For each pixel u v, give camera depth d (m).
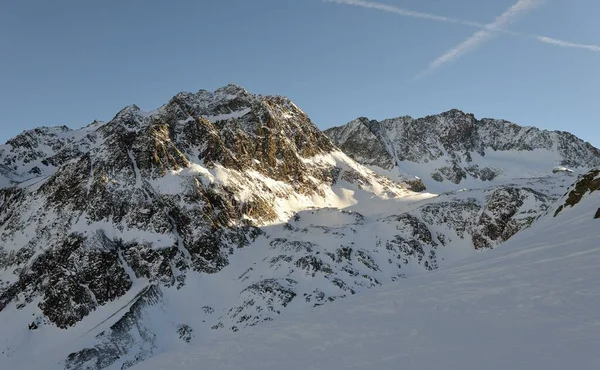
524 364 10.26
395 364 12.11
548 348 10.91
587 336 11.13
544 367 9.89
